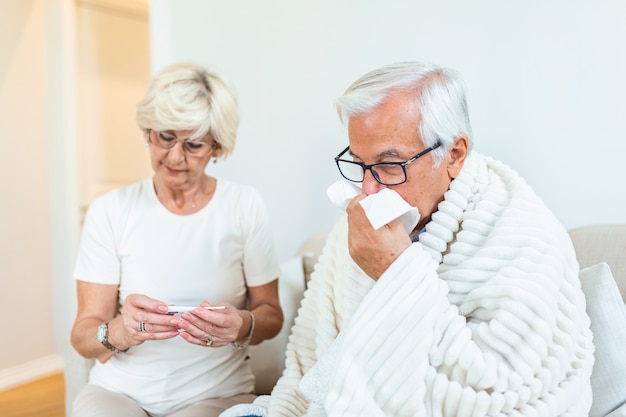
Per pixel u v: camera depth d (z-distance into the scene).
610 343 1.27
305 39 2.43
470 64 2.03
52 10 3.68
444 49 2.09
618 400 1.23
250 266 1.69
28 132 3.63
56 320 3.77
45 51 3.71
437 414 1.00
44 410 3.08
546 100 1.89
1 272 3.45
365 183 1.15
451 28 2.06
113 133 3.93
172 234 1.61
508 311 1.02
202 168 1.60
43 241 3.72
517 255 1.07
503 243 1.10
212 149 1.64
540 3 1.88
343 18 2.32
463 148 1.19
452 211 1.17
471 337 1.04
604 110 1.78
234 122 1.62
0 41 3.45
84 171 3.76
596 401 1.26
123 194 1.65
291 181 2.51
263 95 2.57
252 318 1.56
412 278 1.02
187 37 2.80
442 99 1.12
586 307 1.31
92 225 1.61
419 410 0.99
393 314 1.01
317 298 1.39
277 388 1.34
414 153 1.12
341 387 1.02
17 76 3.55
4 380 3.44
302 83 2.45
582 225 1.84
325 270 1.37
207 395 1.57
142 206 1.62
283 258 2.56
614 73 1.76
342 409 1.01
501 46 1.96
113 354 1.56
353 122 1.14
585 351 1.13
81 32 3.73
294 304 1.85
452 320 1.03
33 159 3.66
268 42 2.54
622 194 1.76
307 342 1.39
